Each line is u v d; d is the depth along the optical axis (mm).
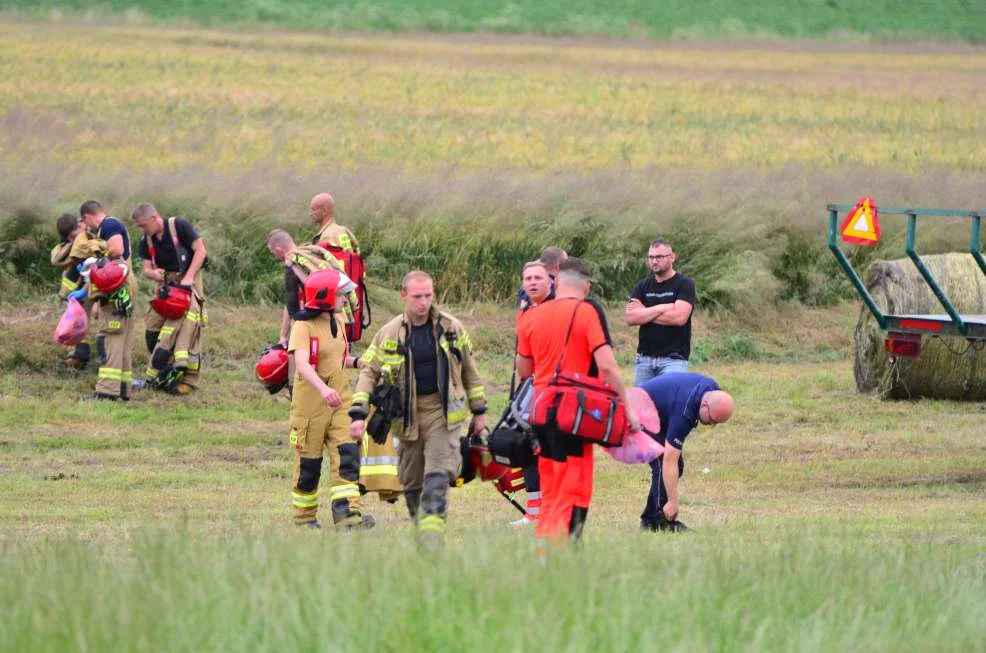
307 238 69625
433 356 29750
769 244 75188
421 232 71688
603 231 73250
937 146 128250
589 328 27312
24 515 36875
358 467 34938
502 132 128125
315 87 155125
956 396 58719
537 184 77062
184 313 55219
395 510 40156
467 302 70312
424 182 76938
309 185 73562
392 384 29594
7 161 87250
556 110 147250
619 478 45750
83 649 17812
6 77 144000
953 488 44031
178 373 55250
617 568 21781
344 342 35344
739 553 24547
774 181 84938
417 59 191125
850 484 44625
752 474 45844
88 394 55031
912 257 43219
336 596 19625
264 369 41969
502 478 35031
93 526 35188
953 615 21359
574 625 18594
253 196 70188
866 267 76312
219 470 45250
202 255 55375
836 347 69938
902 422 55031
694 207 74875
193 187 70562
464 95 156250
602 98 159500
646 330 40156
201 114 127500
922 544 30219
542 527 27359
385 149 111938
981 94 176625
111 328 53625
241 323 63562
